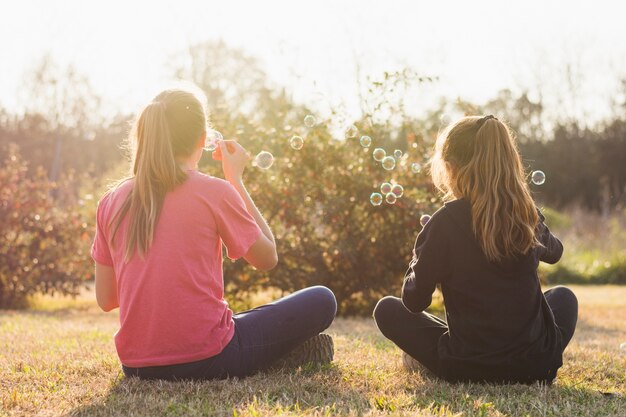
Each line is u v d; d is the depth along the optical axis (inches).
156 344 94.0
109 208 95.1
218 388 93.7
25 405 88.0
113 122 957.2
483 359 97.5
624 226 640.4
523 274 96.8
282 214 249.1
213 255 94.8
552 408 88.7
